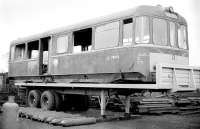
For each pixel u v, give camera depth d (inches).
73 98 570.9
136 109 528.4
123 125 376.8
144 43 378.6
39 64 565.9
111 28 419.5
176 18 423.2
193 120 442.0
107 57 420.2
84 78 469.4
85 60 458.9
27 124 370.3
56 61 524.1
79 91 485.4
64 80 515.2
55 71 524.1
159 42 390.9
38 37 574.9
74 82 489.4
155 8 397.4
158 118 465.4
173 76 364.5
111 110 588.4
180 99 594.9
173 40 412.5
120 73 403.2
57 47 525.0
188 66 381.7
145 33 381.4
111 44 416.2
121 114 506.6
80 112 545.0
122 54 397.7
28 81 601.6
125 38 397.4
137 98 562.9
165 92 377.1
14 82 667.4
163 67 353.1
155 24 390.6
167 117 481.1
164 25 402.0
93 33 449.4
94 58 442.6
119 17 407.8
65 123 354.3
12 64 658.8
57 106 534.3
